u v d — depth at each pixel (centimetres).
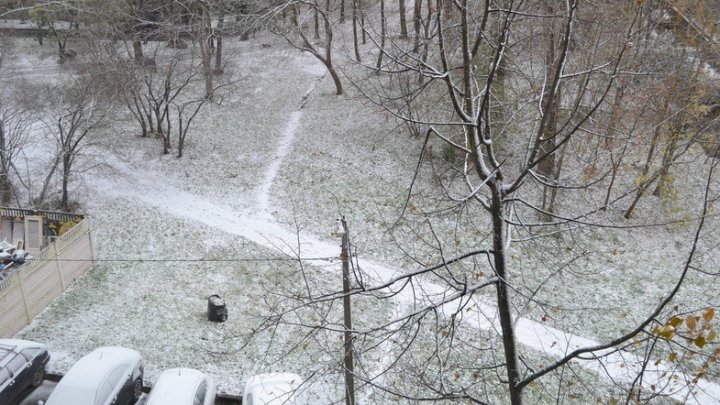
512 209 968
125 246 2292
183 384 1461
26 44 3959
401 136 2950
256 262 2227
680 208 2197
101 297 2009
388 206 2523
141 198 2594
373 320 1930
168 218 2464
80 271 2112
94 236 2339
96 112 2756
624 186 2492
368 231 2386
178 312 1952
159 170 2814
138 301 1995
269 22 3145
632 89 2025
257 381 1521
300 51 4028
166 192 2655
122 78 2802
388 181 2678
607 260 2258
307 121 3222
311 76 3772
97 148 2889
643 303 2072
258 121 3259
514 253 2255
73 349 1759
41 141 2861
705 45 1725
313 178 2731
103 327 1864
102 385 1428
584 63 1560
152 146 2995
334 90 3497
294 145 3000
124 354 1563
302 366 1728
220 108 3359
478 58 1625
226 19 4172
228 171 2816
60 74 3266
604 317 2009
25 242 2212
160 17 3719
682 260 2259
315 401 1561
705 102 2081
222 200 2611
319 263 2228
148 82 3125
